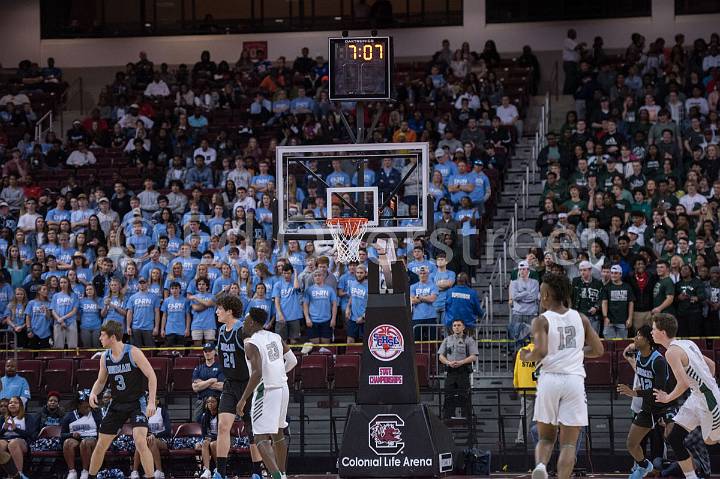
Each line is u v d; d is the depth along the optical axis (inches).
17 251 791.7
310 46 1211.9
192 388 629.9
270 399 451.5
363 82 521.0
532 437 567.2
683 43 1120.2
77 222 842.2
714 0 1127.6
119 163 1008.2
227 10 1227.9
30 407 692.1
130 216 828.0
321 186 794.2
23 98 1128.8
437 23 1189.1
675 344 432.5
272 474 445.7
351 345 681.0
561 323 363.6
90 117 1125.1
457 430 612.7
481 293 787.4
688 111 957.2
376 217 532.1
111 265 761.6
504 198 908.6
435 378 653.9
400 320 504.1
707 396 429.1
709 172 859.4
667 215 770.2
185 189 917.8
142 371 466.6
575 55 1099.3
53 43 1236.5
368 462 496.1
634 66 1015.6
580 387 361.4
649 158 852.6
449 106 1017.5
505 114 1003.3
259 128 1027.9
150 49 1230.9
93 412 596.4
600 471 584.7
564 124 965.2
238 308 470.0
